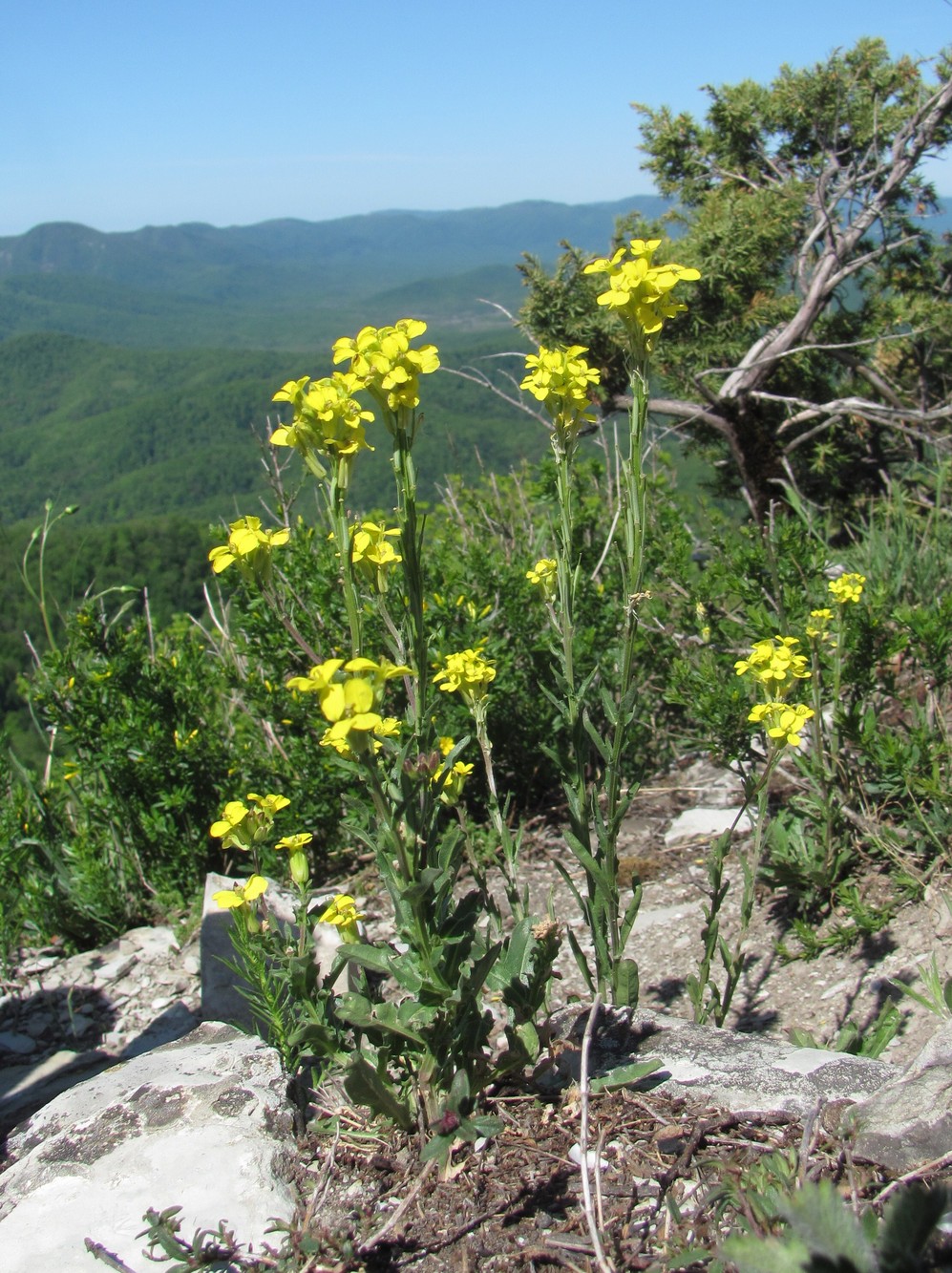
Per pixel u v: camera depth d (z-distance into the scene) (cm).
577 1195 178
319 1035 204
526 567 479
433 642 428
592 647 456
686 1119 192
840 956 311
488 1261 167
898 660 439
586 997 257
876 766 350
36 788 468
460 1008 184
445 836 183
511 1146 192
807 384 924
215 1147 193
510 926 296
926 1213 107
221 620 566
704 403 869
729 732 343
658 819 439
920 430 834
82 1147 197
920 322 895
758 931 341
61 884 420
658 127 1027
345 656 427
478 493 659
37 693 443
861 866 340
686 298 849
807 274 930
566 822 441
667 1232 165
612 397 832
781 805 409
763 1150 181
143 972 383
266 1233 174
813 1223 121
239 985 340
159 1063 226
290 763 436
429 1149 174
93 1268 173
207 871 445
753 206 858
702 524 551
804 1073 204
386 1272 168
